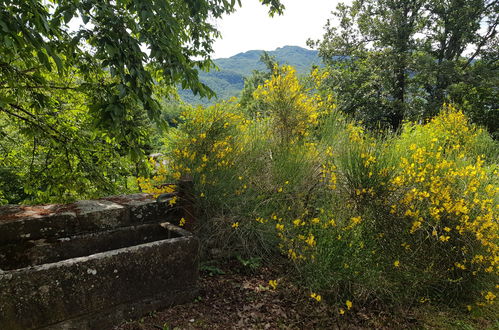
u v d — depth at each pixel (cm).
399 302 287
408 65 1775
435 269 303
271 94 544
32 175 591
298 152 448
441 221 310
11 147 657
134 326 249
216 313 273
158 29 335
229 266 358
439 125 713
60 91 533
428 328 267
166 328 248
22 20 257
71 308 228
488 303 294
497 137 1202
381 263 305
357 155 363
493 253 289
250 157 429
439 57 2050
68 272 226
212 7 504
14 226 265
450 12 1883
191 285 288
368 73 1875
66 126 571
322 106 571
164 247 270
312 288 296
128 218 324
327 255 306
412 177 337
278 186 396
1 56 352
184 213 351
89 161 602
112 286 245
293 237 332
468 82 1759
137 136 393
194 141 399
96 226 305
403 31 1831
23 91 418
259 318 270
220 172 386
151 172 447
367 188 335
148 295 265
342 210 341
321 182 403
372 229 322
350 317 276
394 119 1878
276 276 338
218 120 422
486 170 413
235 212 375
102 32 295
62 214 288
